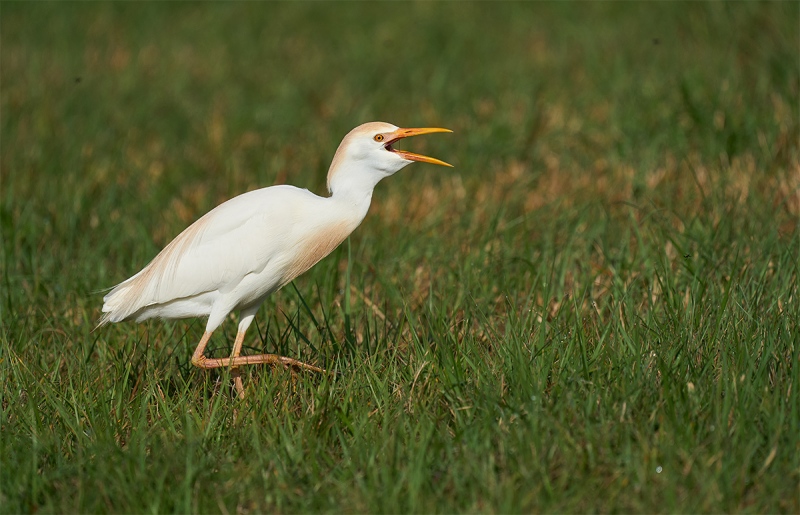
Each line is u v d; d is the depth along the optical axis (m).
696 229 12.63
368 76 23.36
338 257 12.30
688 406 8.30
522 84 21.34
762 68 18.05
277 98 21.98
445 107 20.72
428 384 9.22
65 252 13.77
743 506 7.56
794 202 13.82
